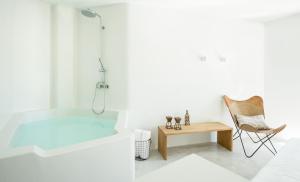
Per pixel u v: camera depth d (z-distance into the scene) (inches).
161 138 105.1
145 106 112.6
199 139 124.8
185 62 119.7
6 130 73.7
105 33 112.2
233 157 101.8
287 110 126.6
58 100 112.0
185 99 120.6
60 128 103.9
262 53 137.6
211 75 126.0
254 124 108.7
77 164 53.0
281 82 129.0
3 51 85.8
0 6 83.9
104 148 57.1
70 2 107.6
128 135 63.6
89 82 116.3
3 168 46.9
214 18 125.0
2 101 86.0
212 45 125.3
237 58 131.8
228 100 123.5
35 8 101.7
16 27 91.7
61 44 111.5
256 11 115.9
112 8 110.1
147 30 111.3
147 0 103.1
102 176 57.3
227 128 108.3
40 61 105.3
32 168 48.8
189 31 119.6
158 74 114.4
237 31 130.9
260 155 104.2
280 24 128.7
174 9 115.0
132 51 109.2
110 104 113.2
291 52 123.6
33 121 98.3
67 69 114.1
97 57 114.3
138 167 90.3
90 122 111.1
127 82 109.0
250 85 135.9
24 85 96.7
